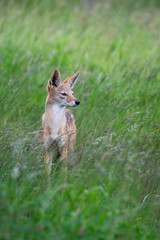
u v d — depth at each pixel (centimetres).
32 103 1617
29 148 1101
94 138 1227
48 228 783
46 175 1079
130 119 1430
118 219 824
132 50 2553
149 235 924
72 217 794
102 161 966
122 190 1053
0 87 1579
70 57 2252
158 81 1925
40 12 3159
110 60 2352
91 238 747
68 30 2805
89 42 2598
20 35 2464
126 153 1122
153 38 2945
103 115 1534
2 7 2992
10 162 1062
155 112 1575
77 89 1647
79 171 1050
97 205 930
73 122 1369
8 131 1126
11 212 775
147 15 3538
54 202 919
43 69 1873
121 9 3678
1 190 966
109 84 1775
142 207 1075
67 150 1321
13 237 729
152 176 1173
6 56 2053
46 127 1259
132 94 1767
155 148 1248
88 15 3297
